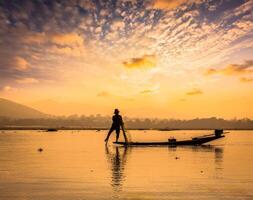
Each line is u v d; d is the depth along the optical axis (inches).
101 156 807.1
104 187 412.8
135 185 426.6
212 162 682.2
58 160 711.1
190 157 786.8
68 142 1434.5
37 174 513.3
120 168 587.8
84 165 627.5
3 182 444.8
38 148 1056.8
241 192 385.4
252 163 661.3
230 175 508.7
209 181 455.5
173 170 563.5
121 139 1838.1
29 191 386.9
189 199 351.9
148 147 1157.1
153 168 588.7
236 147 1167.0
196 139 1280.8
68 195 367.9
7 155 817.5
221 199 351.9
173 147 1159.6
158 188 407.5
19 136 2121.1
